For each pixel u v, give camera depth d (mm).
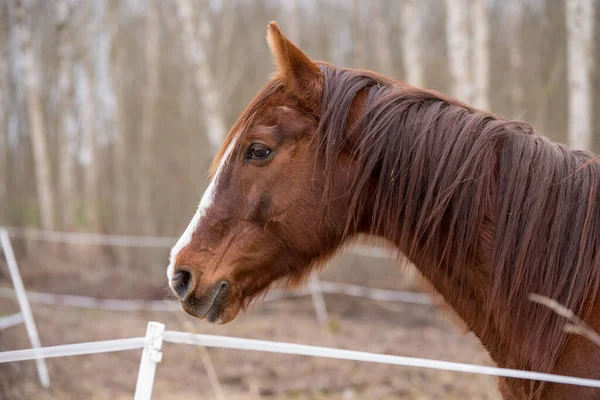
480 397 6164
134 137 27703
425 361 2414
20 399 5914
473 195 2506
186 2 13383
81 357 7645
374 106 2613
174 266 2736
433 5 26516
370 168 2561
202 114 24672
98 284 11953
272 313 10500
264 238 2686
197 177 26094
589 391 2291
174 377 7219
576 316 2402
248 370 7414
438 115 2590
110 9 21734
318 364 7609
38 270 12906
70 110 18125
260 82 27344
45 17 21109
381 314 10609
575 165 2533
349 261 13320
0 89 19672
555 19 20328
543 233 2467
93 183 19484
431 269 2654
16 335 7672
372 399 6645
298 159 2646
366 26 25109
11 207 19656
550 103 20141
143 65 28562
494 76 22281
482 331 2652
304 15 29797
